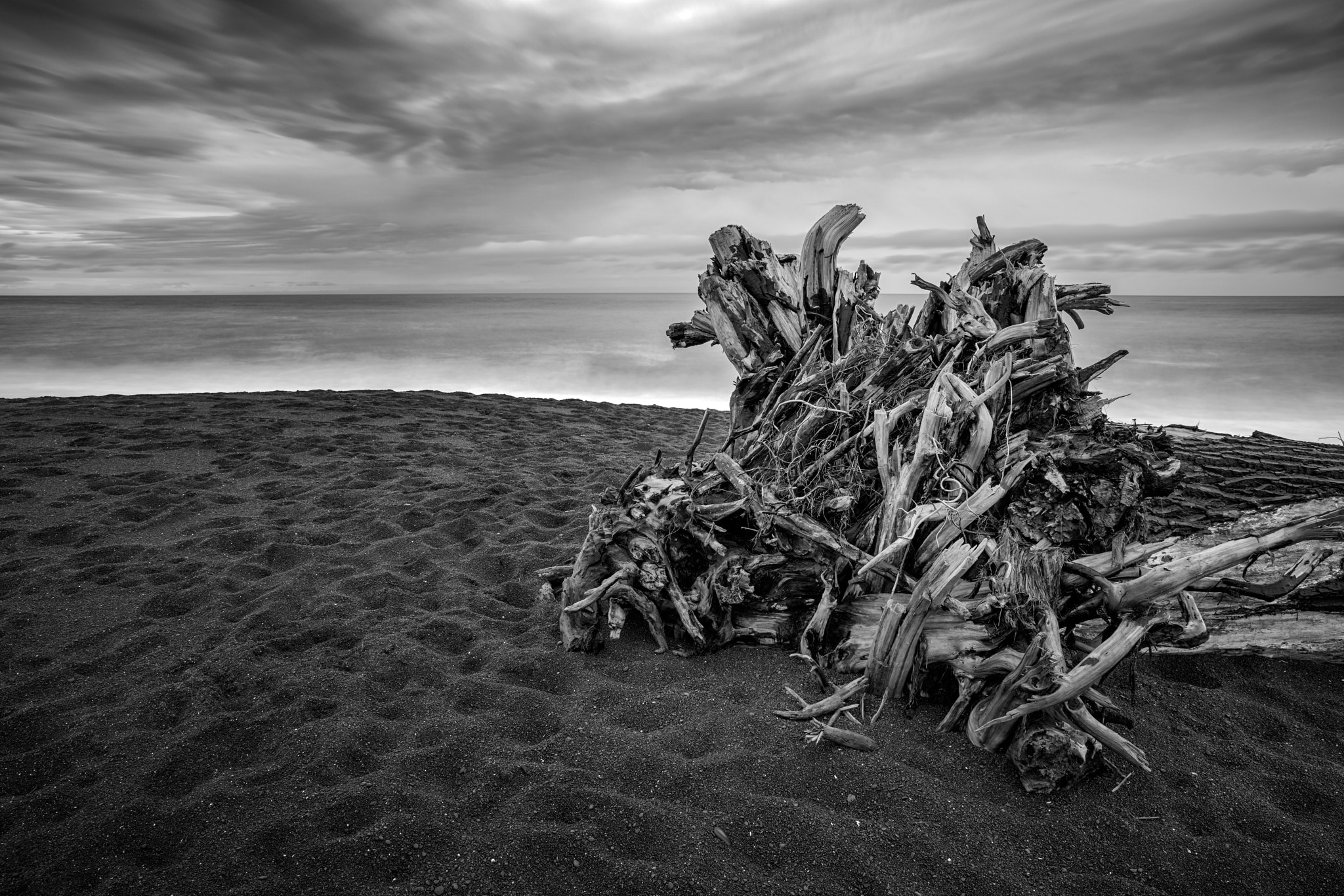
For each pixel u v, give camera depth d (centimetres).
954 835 279
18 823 276
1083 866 268
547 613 467
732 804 289
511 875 252
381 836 265
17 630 434
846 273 626
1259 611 399
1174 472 367
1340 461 450
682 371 2283
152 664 397
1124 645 308
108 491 709
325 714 351
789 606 418
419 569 532
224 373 2164
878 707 358
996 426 416
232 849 262
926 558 384
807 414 486
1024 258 530
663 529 422
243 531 593
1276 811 298
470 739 330
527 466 850
